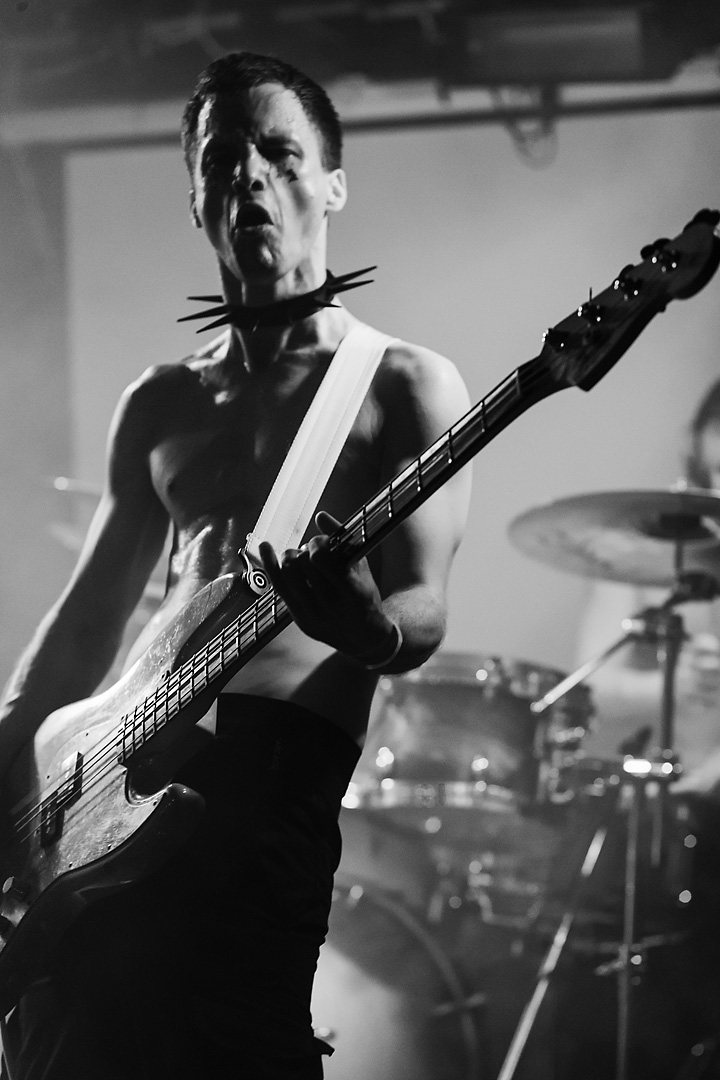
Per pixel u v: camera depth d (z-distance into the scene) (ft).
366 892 12.31
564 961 12.80
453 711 12.71
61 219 20.06
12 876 5.83
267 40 17.66
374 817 12.54
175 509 6.39
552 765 13.03
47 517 19.21
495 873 13.19
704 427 15.47
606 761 12.71
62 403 19.84
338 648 4.79
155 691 5.50
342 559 4.68
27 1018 5.71
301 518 5.79
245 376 6.51
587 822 13.16
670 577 14.70
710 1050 12.32
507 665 12.87
